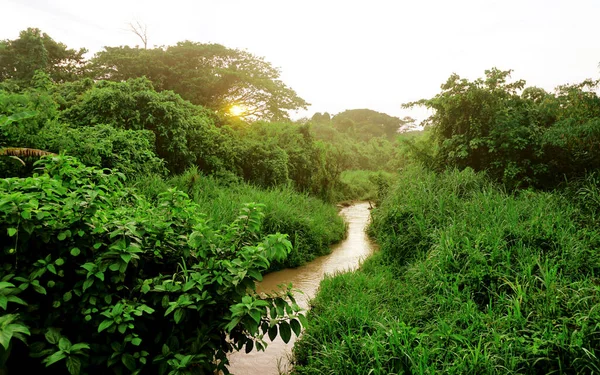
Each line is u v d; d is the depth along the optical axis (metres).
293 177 16.45
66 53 18.52
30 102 6.52
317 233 9.07
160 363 2.38
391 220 7.50
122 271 2.39
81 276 2.52
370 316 4.07
